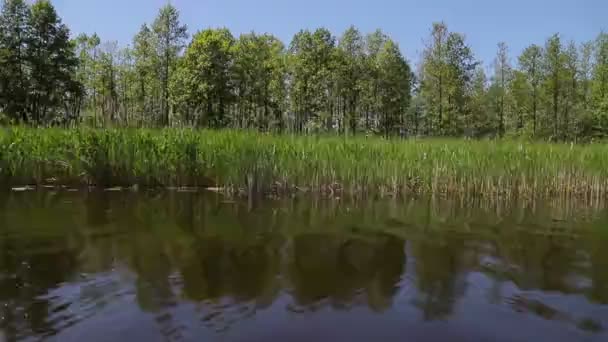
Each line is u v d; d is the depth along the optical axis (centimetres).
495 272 400
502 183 970
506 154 1019
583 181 996
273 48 3481
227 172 884
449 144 1076
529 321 303
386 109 3278
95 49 3278
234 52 3144
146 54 3084
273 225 585
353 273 392
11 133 950
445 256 447
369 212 712
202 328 286
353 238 518
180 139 966
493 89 3291
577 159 1011
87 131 953
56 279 361
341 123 3216
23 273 372
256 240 499
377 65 3164
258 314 307
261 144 924
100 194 828
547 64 2897
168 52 3016
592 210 780
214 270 391
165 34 3002
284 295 341
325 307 320
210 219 616
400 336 280
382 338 277
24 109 2628
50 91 2723
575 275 393
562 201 919
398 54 3153
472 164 966
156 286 352
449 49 2677
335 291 350
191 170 952
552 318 307
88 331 278
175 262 412
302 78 3073
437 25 2673
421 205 809
